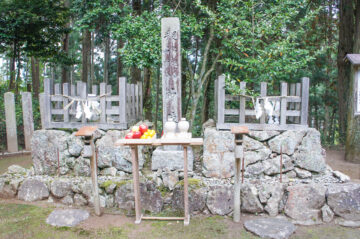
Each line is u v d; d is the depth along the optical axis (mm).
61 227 2920
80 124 3885
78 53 16641
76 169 3854
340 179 3336
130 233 2809
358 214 3006
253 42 4582
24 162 5312
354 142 5293
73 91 3955
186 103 8539
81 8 6160
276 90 6059
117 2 5871
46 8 7516
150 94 8336
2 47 8125
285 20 4500
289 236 2709
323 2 8102
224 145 3590
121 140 2873
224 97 3623
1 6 7121
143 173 3699
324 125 12359
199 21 5578
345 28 7523
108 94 3877
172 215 3229
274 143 3537
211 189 3229
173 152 3664
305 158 3531
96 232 2828
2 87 8984
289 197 3109
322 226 2947
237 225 2951
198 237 2711
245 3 4523
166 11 5258
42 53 8445
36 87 11070
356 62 3883
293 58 4594
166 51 3672
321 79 10453
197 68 9141
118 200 3377
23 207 3418
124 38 5359
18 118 6504
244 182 3318
